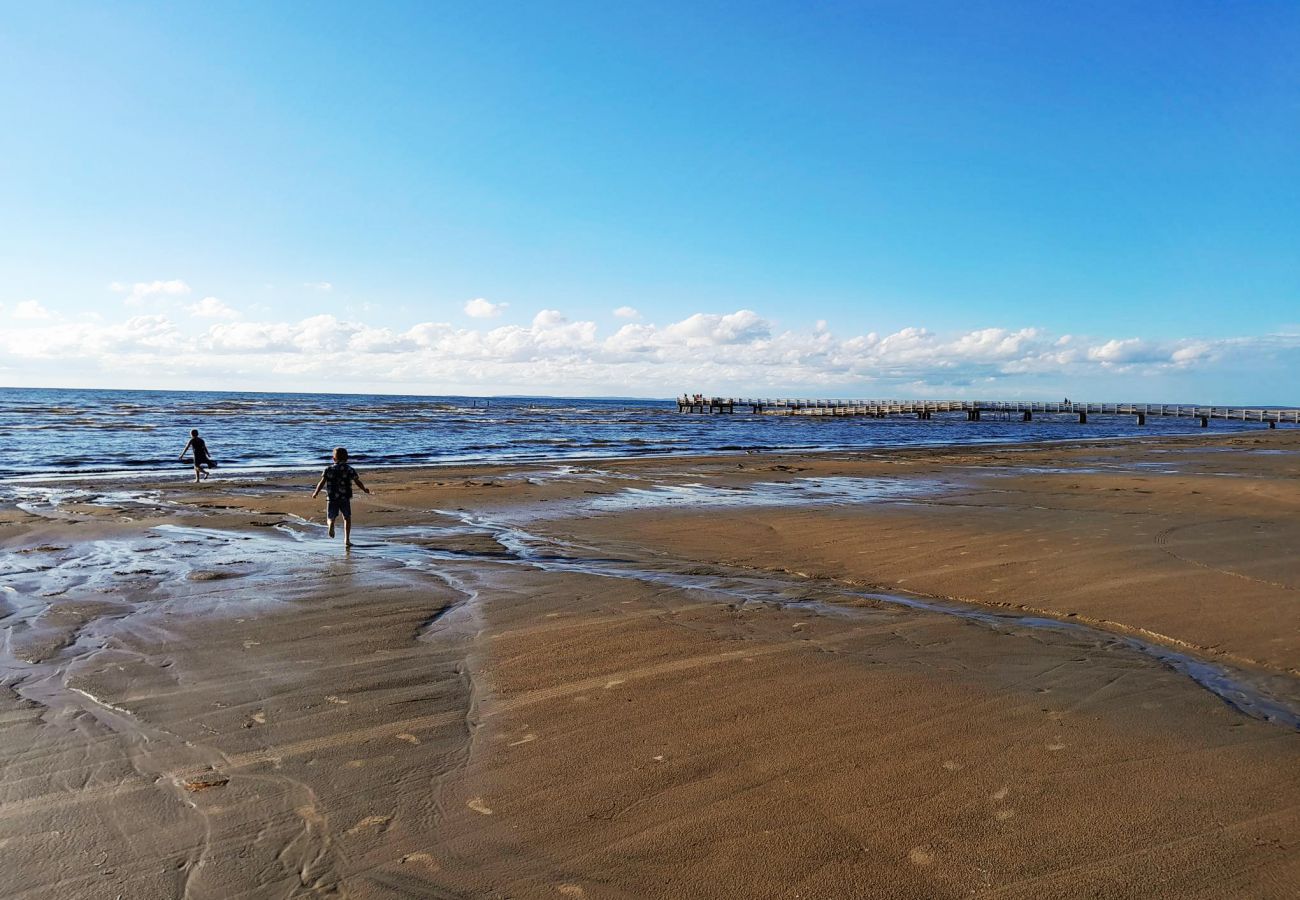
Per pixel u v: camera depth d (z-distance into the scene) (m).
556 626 7.84
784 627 7.84
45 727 5.30
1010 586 9.59
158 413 77.69
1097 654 7.01
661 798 4.33
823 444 48.41
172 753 4.91
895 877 3.59
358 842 3.91
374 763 4.77
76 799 4.32
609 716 5.51
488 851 3.83
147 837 3.95
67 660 6.74
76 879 3.59
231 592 9.30
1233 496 18.47
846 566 11.09
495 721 5.43
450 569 10.77
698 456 35.47
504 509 17.14
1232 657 6.90
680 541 13.18
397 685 6.16
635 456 35.88
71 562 11.08
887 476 24.94
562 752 4.92
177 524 14.68
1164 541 12.17
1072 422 96.44
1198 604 8.50
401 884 3.56
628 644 7.23
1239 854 3.77
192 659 6.80
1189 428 82.00
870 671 6.48
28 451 34.66
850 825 4.04
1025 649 7.14
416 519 15.70
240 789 4.45
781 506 17.45
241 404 114.50
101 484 21.80
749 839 3.92
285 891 3.51
